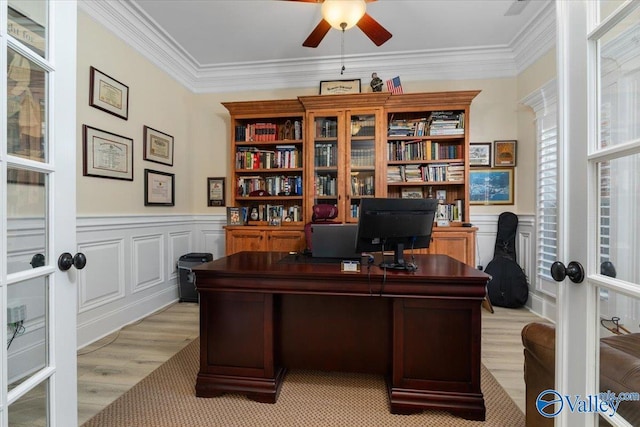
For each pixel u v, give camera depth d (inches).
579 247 34.7
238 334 68.0
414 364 63.4
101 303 100.3
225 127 156.2
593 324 33.6
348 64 144.6
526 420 55.2
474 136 140.4
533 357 52.7
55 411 40.8
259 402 66.8
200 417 62.1
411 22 114.4
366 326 70.2
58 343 41.5
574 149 35.2
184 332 104.5
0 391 34.1
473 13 109.3
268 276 65.7
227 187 155.9
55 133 41.3
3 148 34.5
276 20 113.9
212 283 67.4
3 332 34.4
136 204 117.0
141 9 106.7
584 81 33.9
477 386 61.2
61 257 41.8
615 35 32.5
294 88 152.0
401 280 62.2
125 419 61.3
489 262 134.8
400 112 135.2
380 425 60.1
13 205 37.0
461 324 61.7
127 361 84.4
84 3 93.0
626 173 33.3
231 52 137.1
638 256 33.1
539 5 105.6
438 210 134.2
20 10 37.8
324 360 71.7
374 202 62.0
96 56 98.0
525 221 130.0
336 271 64.8
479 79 140.1
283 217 144.4
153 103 126.6
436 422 60.9
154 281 127.0
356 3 77.9
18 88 37.4
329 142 135.3
